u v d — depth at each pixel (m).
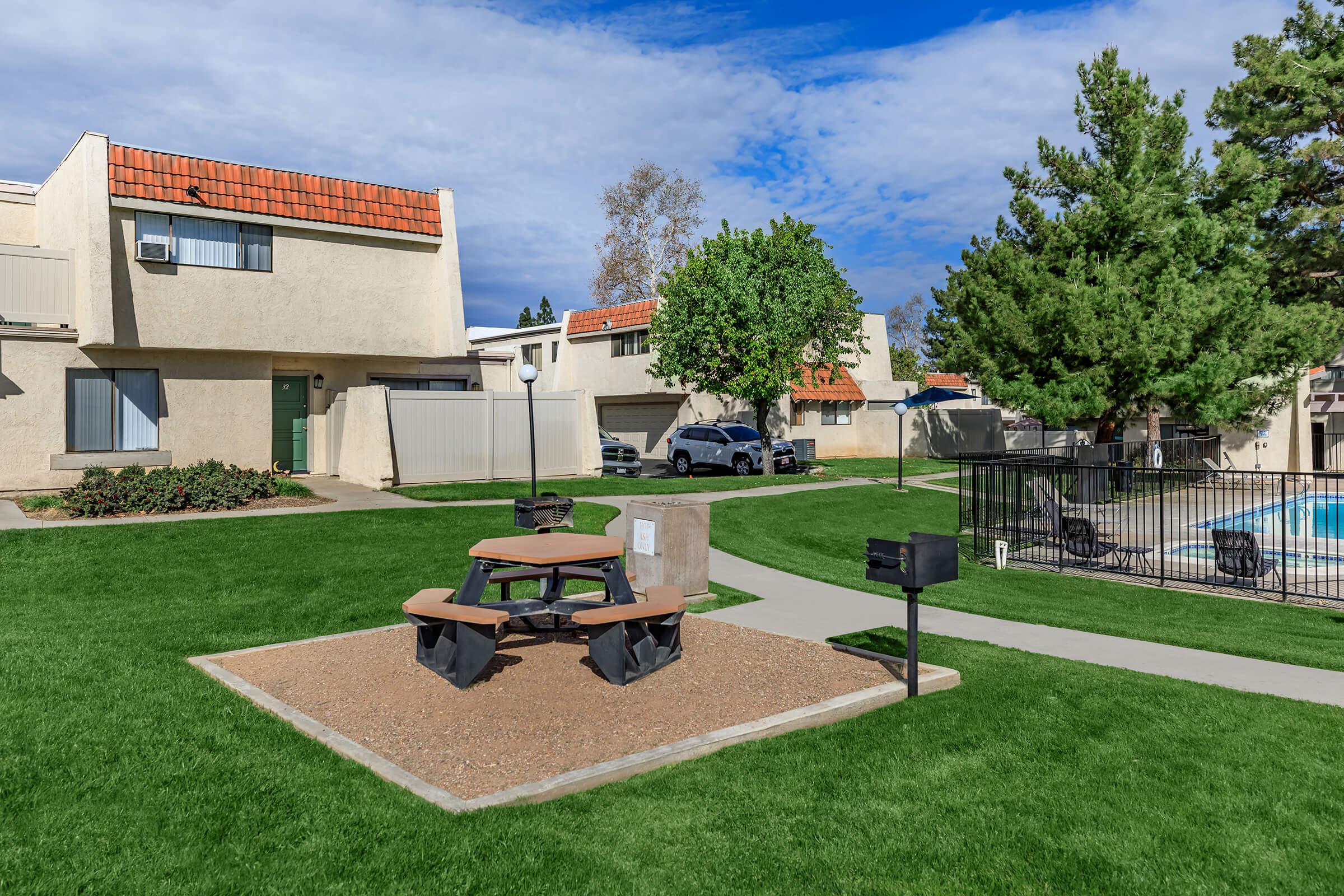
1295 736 5.56
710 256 26.23
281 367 21.14
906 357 62.88
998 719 5.85
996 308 25.14
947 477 26.61
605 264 49.66
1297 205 29.41
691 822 4.29
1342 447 28.08
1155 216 23.61
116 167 17.30
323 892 3.59
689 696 6.21
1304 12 28.59
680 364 26.81
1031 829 4.25
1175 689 6.55
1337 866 3.93
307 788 4.61
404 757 5.10
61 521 13.56
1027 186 26.81
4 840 4.00
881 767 5.02
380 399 19.02
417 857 3.87
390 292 21.34
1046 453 23.00
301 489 17.28
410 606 6.52
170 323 18.12
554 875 3.75
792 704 6.11
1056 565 14.38
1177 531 17.59
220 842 4.02
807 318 26.11
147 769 4.83
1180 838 4.18
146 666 6.94
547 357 38.75
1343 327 26.58
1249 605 11.38
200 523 13.59
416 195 21.67
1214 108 29.55
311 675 6.68
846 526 18.00
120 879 3.68
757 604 10.04
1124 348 22.56
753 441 28.39
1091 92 25.00
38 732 5.36
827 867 3.87
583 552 7.00
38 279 17.28
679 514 10.09
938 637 8.41
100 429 17.88
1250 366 23.30
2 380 16.64
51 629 8.18
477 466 20.78
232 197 18.75
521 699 6.06
